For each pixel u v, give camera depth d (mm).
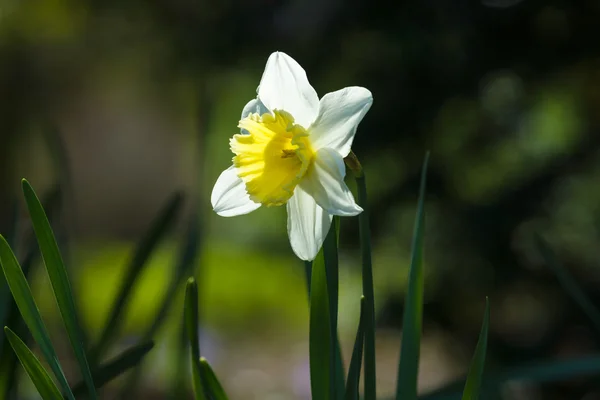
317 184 776
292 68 792
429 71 1444
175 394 906
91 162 6348
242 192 812
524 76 1505
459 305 1638
